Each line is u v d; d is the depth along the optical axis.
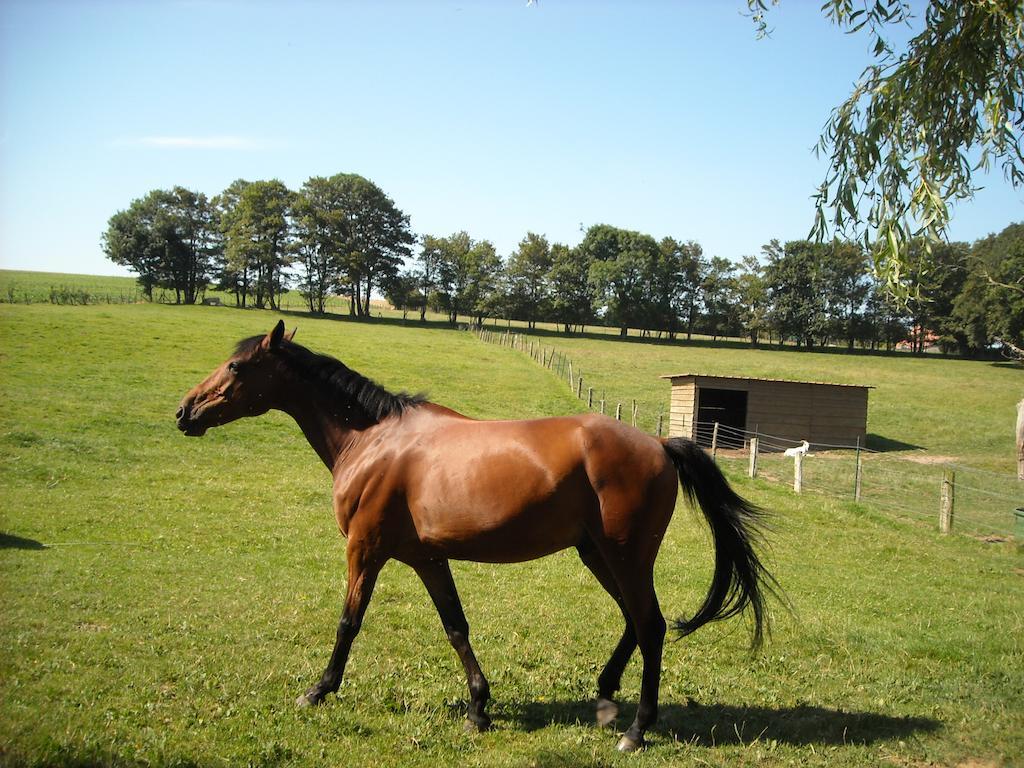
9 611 7.19
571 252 103.12
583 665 6.71
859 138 6.33
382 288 94.44
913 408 43.06
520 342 65.94
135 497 14.04
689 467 5.41
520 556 5.25
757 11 6.46
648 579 5.12
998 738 5.16
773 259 87.44
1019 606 9.42
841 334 83.94
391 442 5.55
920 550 13.14
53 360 31.22
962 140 6.34
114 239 84.50
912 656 7.20
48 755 4.33
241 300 92.94
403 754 4.75
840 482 22.58
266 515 13.36
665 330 95.44
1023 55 6.09
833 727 5.35
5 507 12.38
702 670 6.67
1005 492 22.02
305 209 90.50
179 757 4.43
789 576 10.56
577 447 5.09
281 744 4.73
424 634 7.37
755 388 31.78
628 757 4.79
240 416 6.18
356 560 5.50
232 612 7.69
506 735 5.14
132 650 6.36
